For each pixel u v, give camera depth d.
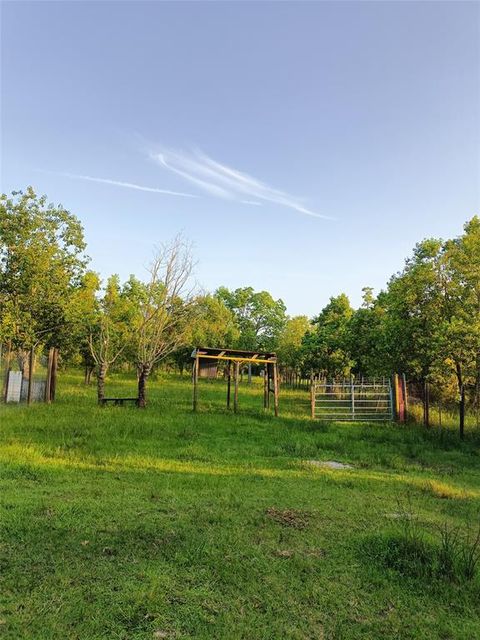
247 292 61.22
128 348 26.78
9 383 18.86
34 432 12.17
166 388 34.19
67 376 45.44
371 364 22.17
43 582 4.09
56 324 20.69
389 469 11.10
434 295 16.52
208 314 44.50
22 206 20.42
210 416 17.45
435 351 15.39
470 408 19.39
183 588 4.20
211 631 3.61
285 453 12.16
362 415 21.02
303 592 4.30
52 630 3.43
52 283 20.78
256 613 3.91
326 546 5.44
